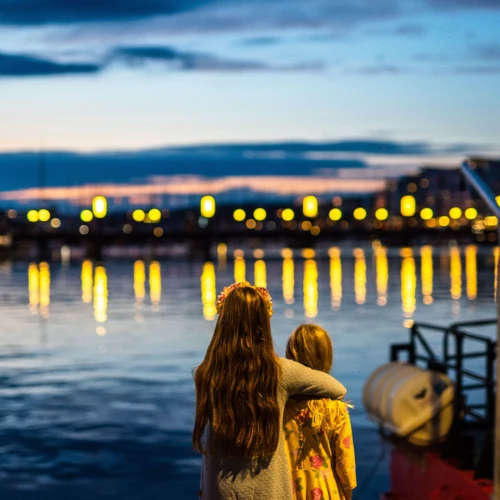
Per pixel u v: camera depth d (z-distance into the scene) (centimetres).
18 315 3472
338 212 10769
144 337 2600
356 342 2388
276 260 10169
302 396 329
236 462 312
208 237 10225
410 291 4825
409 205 7731
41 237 10081
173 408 1407
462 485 732
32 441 1174
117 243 10462
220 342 318
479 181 475
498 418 334
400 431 889
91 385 1666
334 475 336
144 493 920
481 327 2761
